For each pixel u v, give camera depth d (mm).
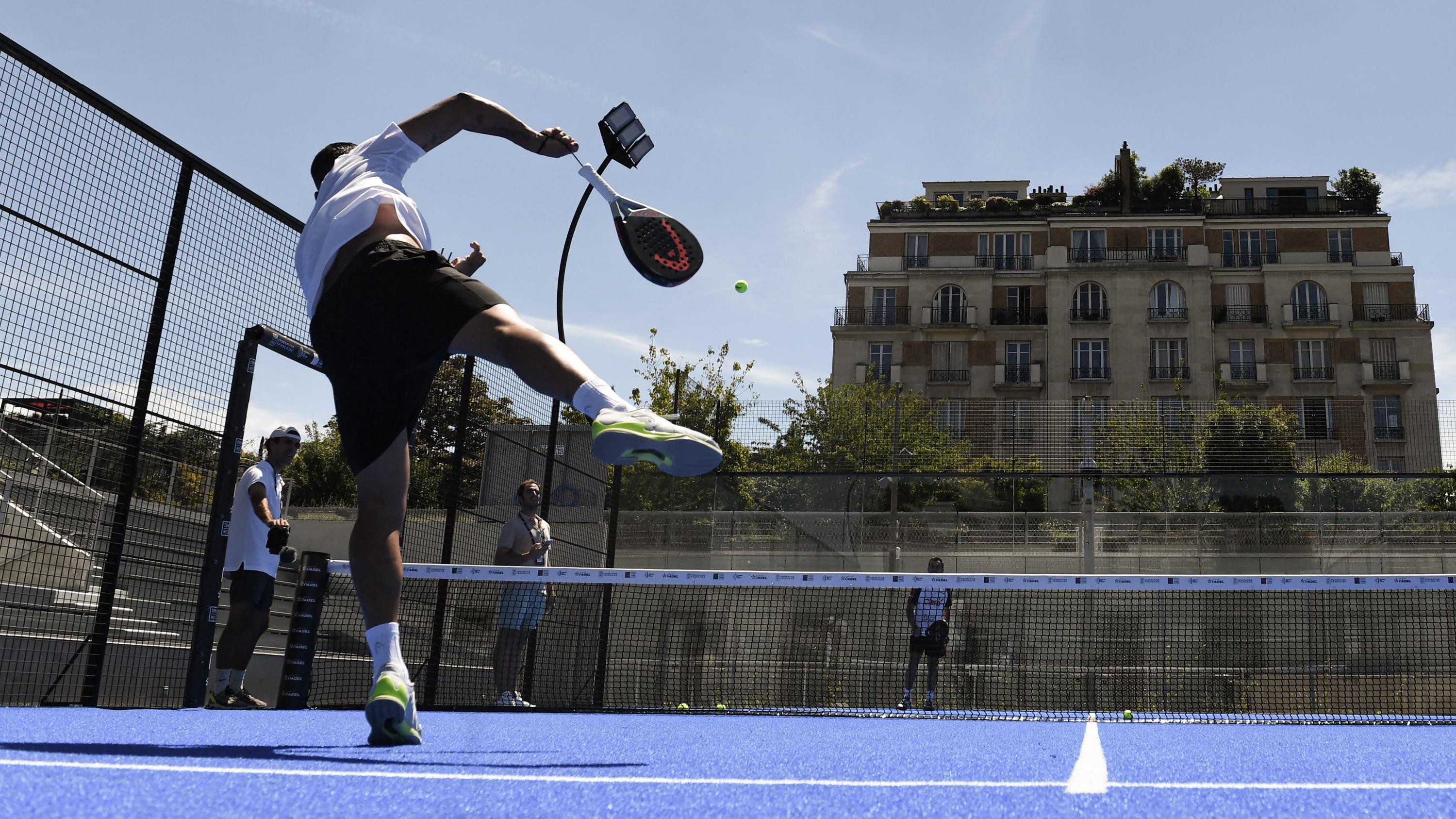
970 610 9758
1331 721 5910
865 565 14445
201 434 5309
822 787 1937
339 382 2436
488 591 7422
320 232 2504
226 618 9422
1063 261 46781
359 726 3441
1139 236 46719
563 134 2822
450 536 7051
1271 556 15117
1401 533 14898
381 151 2639
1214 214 48688
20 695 5043
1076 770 2332
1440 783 2135
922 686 9398
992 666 9469
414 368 2355
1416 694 8703
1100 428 16047
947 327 46781
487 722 4164
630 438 1941
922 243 48562
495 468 8000
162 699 5586
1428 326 45344
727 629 9148
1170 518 15383
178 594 5789
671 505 14305
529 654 7477
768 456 14773
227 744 2518
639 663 8930
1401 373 45250
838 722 5031
